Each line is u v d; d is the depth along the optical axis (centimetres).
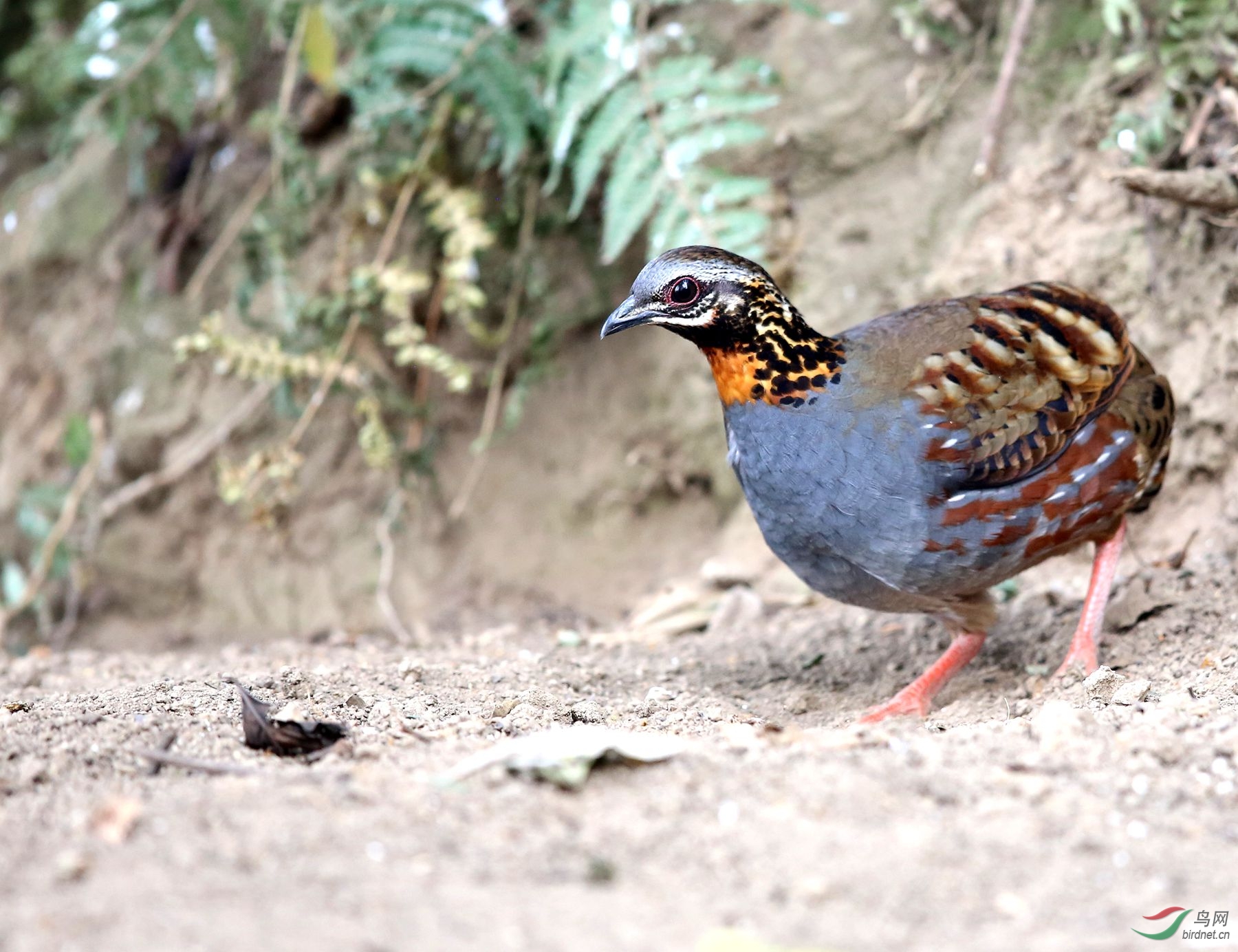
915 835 543
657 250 1071
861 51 1173
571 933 464
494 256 1277
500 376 1239
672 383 1244
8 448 1467
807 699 901
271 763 653
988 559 830
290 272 1245
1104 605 881
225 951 445
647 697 866
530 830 548
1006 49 1112
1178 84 1016
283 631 1330
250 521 1283
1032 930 473
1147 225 1044
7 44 1653
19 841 540
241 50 1307
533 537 1278
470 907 480
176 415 1387
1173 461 1031
